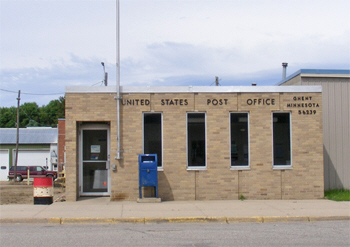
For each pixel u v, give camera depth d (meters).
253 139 13.60
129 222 10.35
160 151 13.43
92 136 13.86
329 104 16.19
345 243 8.15
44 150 46.03
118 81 13.21
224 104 13.57
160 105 13.39
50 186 12.91
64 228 9.66
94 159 13.84
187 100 13.47
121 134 13.26
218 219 10.50
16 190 26.30
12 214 10.87
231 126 13.70
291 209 11.71
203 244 8.01
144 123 13.44
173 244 8.00
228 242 8.20
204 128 13.59
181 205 12.29
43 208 11.77
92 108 13.20
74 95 13.20
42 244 7.99
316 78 16.22
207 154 13.43
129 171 13.17
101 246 7.83
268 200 13.33
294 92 13.81
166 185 13.27
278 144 13.80
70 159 13.14
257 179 13.52
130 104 13.32
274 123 13.84
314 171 13.73
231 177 13.44
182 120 13.42
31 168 41.59
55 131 47.59
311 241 8.31
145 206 12.09
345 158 16.11
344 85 16.31
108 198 13.47
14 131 47.59
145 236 8.75
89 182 13.82
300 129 13.78
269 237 8.68
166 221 10.42
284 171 13.62
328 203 12.75
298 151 13.73
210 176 13.39
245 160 13.63
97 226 9.94
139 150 13.25
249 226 9.96
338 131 16.16
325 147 16.09
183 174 13.31
